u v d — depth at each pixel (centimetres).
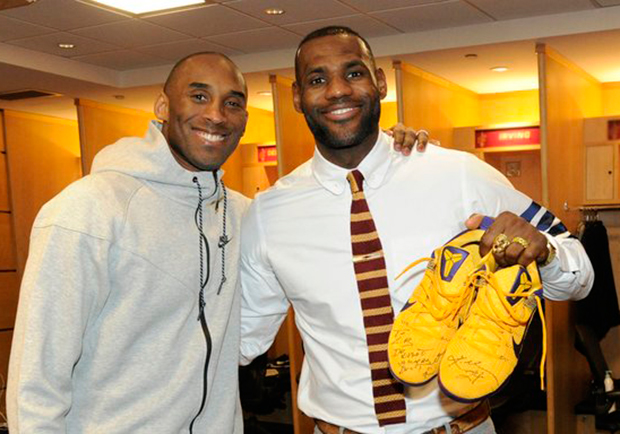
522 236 135
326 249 168
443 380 130
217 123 175
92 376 165
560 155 523
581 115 582
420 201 165
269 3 450
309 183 175
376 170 166
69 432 165
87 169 698
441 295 137
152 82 632
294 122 597
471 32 511
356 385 163
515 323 132
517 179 667
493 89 686
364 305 160
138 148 175
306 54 163
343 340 166
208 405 181
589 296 506
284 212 177
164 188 175
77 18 476
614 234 585
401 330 139
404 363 136
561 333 507
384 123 745
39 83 623
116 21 485
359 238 163
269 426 611
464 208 164
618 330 578
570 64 555
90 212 160
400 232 164
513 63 570
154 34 521
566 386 518
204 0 441
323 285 167
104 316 165
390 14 479
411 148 169
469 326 133
